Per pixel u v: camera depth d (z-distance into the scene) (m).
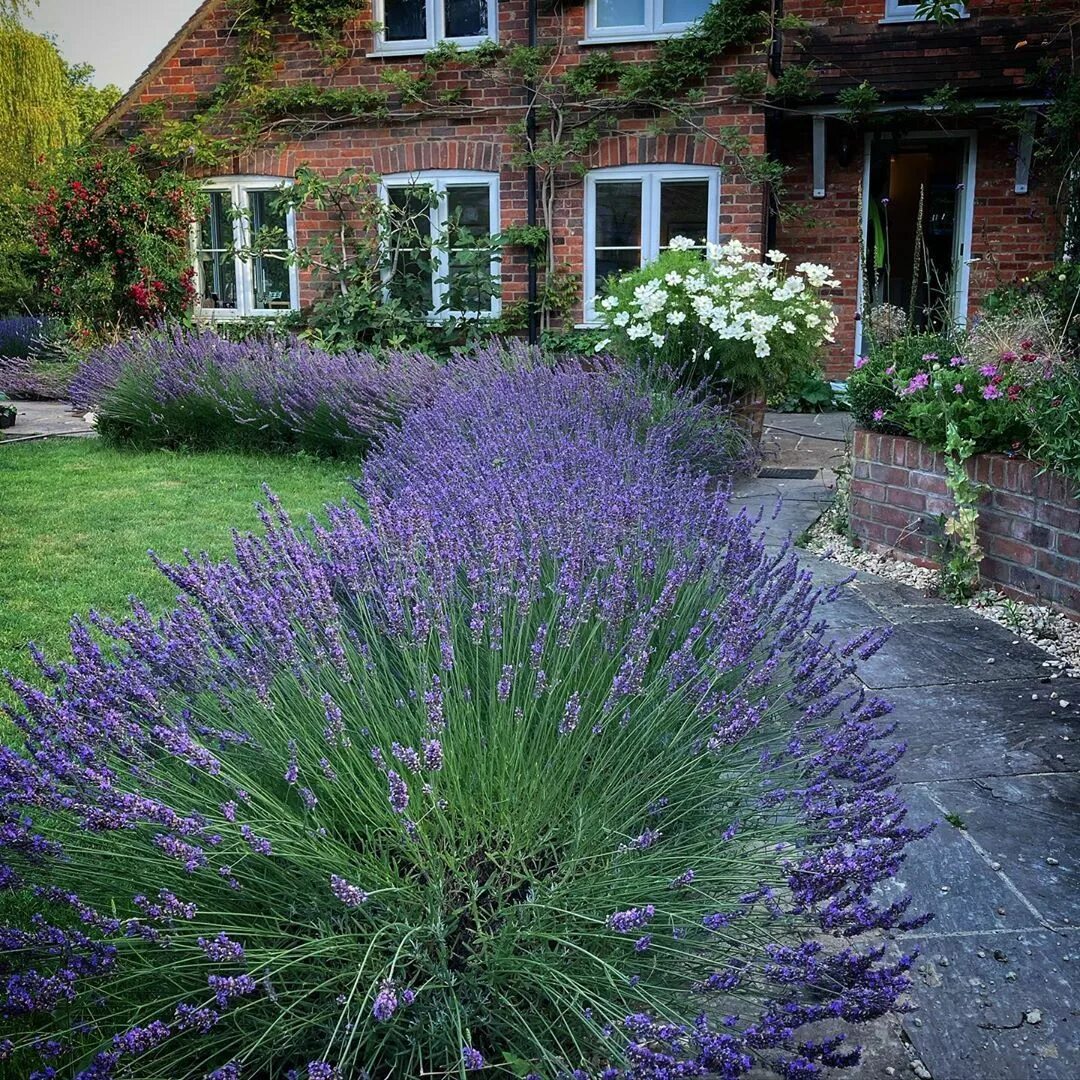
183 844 1.43
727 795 1.95
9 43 22.59
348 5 11.14
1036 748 2.96
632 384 6.52
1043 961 2.02
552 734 1.93
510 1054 1.54
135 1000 1.64
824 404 10.56
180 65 11.83
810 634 2.64
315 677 1.96
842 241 10.84
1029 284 7.71
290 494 6.38
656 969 1.66
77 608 4.12
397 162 11.33
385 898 1.60
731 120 10.35
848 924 1.72
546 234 10.86
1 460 7.70
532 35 10.77
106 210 10.98
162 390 8.12
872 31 10.36
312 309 11.71
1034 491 4.13
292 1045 1.58
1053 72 9.78
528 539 2.69
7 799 1.49
